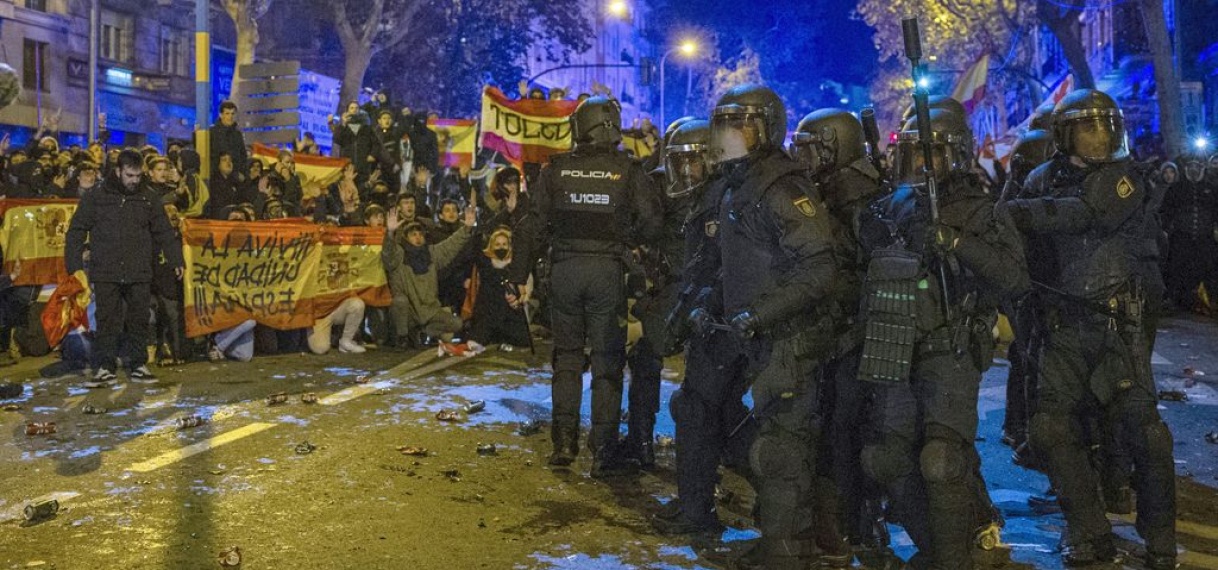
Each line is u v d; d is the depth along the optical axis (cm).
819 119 467
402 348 1134
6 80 540
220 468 607
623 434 719
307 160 1402
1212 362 1091
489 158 1697
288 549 478
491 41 3950
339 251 1095
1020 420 699
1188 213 1536
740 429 505
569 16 4119
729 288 433
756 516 471
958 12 3678
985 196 420
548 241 645
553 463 632
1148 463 469
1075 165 480
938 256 405
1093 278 476
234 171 1283
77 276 945
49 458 627
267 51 4131
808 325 425
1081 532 479
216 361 1012
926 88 408
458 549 484
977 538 470
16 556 462
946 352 409
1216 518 558
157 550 472
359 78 3406
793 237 406
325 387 876
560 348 642
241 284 1021
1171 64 2269
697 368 493
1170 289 1570
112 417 744
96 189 874
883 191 454
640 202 615
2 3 3062
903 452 420
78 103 3384
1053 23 3083
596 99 636
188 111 3844
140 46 3650
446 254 1144
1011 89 5219
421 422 742
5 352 1024
